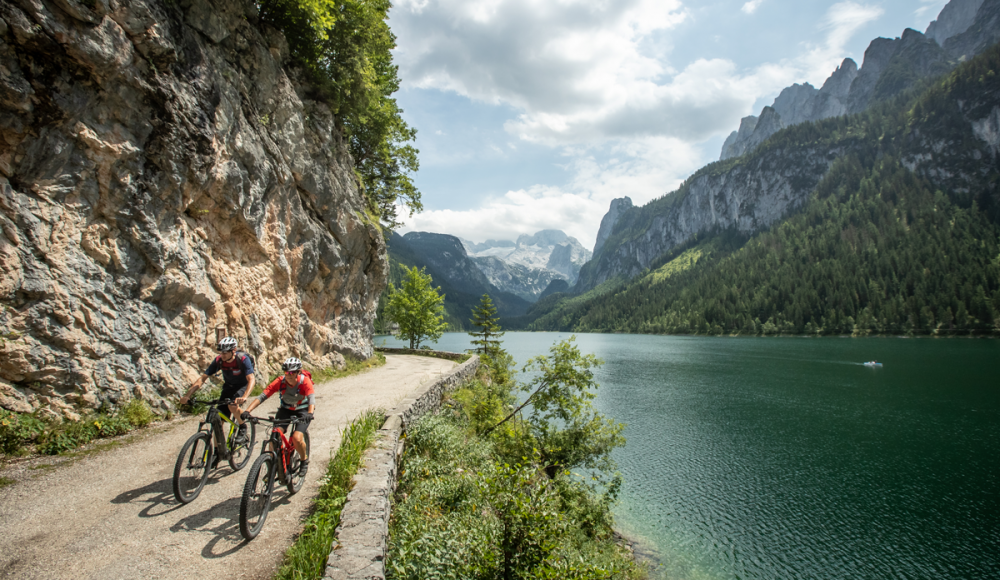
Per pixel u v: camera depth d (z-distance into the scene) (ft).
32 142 24.03
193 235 35.86
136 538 14.47
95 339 26.40
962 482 67.41
